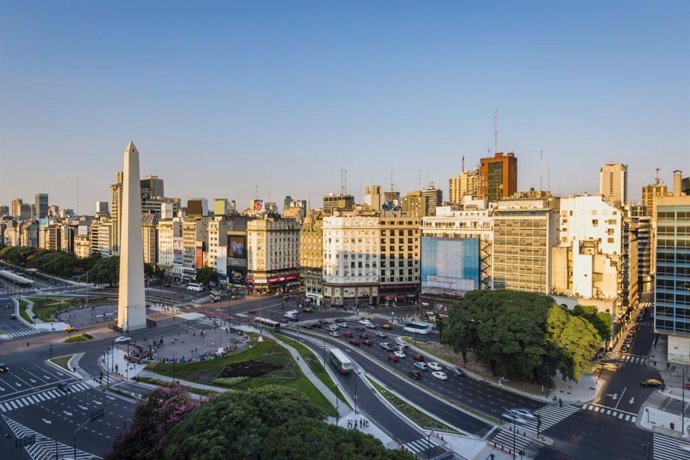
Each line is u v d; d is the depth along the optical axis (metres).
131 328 146.50
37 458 68.31
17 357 119.56
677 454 70.06
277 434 48.94
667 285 112.38
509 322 96.69
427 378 103.44
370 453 46.25
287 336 140.12
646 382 98.75
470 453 69.75
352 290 189.00
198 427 52.31
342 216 194.75
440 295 163.75
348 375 104.19
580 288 132.75
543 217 135.75
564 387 97.62
